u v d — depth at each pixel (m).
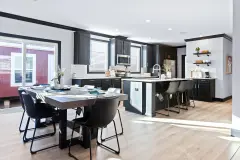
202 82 6.00
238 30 2.73
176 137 2.70
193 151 2.23
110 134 2.80
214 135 2.80
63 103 1.69
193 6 3.58
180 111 4.47
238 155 2.12
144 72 8.10
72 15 4.27
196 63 6.46
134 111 4.24
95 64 6.36
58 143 2.41
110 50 6.69
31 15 4.32
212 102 5.78
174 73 8.75
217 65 6.04
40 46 5.06
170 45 8.55
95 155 2.09
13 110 4.17
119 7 3.71
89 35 5.75
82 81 5.24
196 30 5.52
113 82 6.16
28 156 2.03
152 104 3.89
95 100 1.83
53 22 4.89
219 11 3.84
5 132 2.77
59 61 5.25
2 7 3.80
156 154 2.14
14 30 4.40
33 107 2.18
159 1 3.37
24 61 4.77
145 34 6.20
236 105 2.74
